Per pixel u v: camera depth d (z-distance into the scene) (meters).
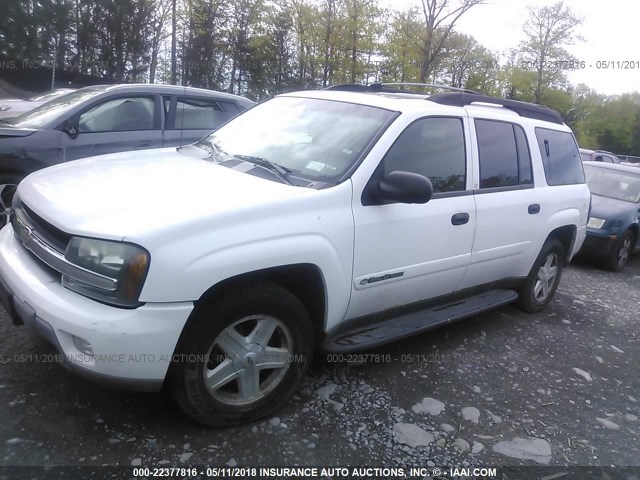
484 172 4.13
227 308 2.66
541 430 3.29
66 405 2.90
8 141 5.45
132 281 2.38
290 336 2.99
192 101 6.91
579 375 4.11
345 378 3.54
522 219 4.46
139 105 6.45
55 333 2.48
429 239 3.60
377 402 3.31
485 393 3.63
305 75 29.14
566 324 5.21
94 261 2.44
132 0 30.69
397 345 4.16
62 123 5.84
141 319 2.39
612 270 8.31
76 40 31.75
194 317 2.60
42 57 30.58
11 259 2.92
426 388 3.56
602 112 51.72
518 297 5.20
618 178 9.42
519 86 31.66
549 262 5.23
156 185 2.93
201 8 28.00
